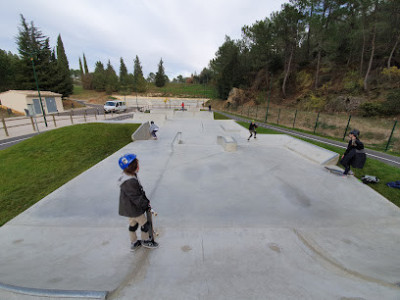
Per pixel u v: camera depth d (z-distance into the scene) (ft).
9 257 9.34
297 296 6.93
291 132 61.26
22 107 83.41
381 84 80.84
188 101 188.65
